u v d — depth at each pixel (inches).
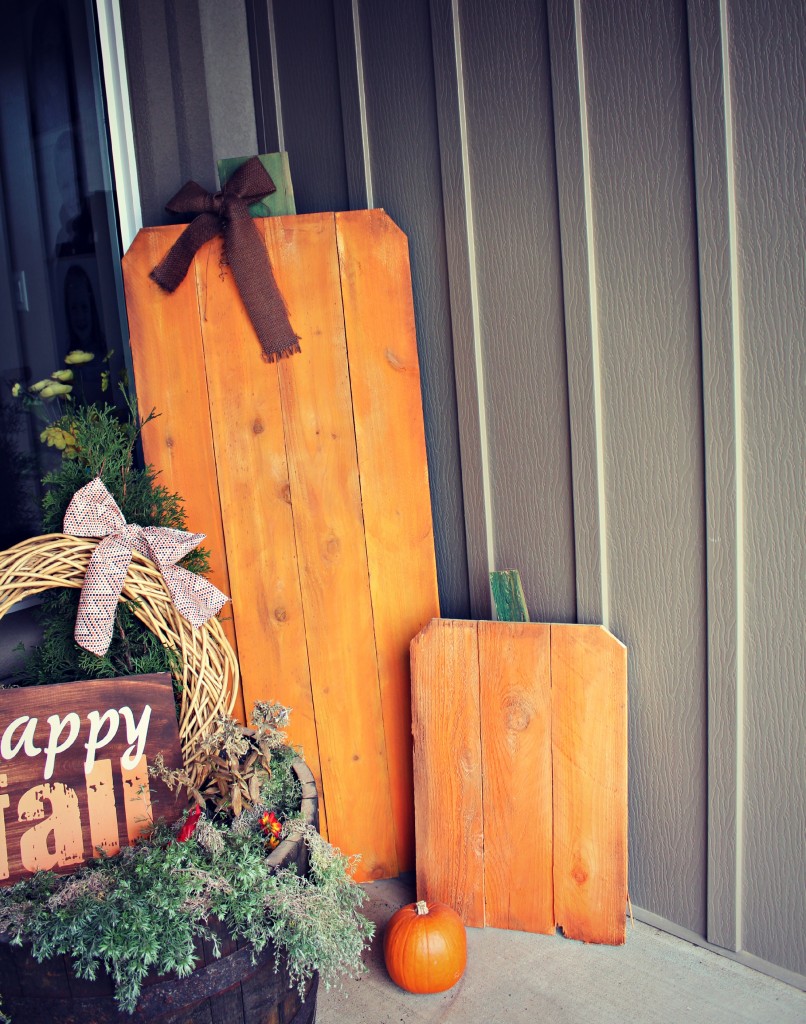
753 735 72.6
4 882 64.9
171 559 73.6
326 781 93.4
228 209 87.5
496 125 81.8
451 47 83.6
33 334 92.5
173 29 97.0
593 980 76.3
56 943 56.9
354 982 78.2
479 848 84.6
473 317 87.0
